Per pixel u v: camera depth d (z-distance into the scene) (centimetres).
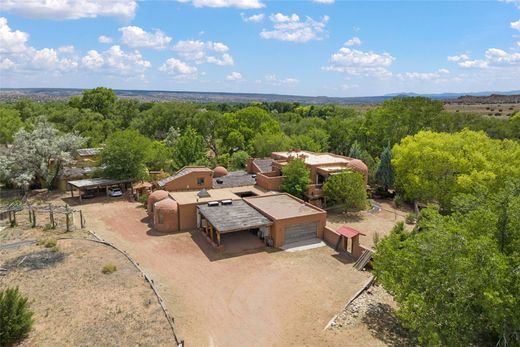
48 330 2355
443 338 2027
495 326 1978
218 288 2919
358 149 6931
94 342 2245
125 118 11094
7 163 5178
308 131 9131
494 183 4159
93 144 7900
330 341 2297
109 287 2878
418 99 7300
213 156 9731
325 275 3156
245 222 3697
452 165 4688
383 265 2556
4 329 2180
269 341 2303
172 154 7175
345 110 11388
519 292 1928
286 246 3750
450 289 2023
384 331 2400
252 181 5412
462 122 7894
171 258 3447
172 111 10012
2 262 3272
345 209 5025
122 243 3784
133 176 5759
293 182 4897
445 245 2081
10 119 8038
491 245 2020
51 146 5450
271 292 2870
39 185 6056
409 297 2048
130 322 2445
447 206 4819
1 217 4503
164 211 4078
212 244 3697
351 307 2661
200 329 2412
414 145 5169
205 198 4447
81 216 4209
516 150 4450
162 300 2677
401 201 5456
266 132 8188
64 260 3341
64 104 12106
